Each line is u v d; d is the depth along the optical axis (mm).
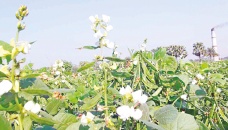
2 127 398
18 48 416
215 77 1266
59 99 658
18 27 432
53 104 657
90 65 633
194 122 667
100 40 683
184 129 654
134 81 895
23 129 423
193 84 1027
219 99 1005
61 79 1489
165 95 989
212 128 897
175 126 660
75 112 967
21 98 453
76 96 906
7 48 425
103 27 688
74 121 584
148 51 1156
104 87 683
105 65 699
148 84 922
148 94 954
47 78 1103
